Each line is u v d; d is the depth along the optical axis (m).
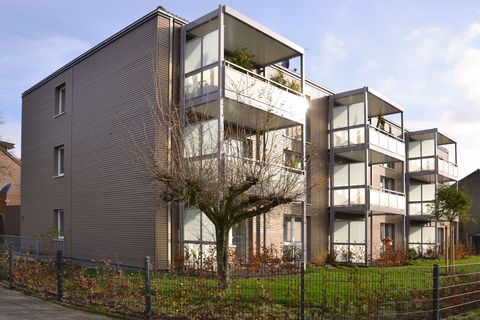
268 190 9.84
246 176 9.59
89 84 17.19
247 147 10.45
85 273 9.86
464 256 25.72
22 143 21.89
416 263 20.73
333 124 21.00
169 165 10.03
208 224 13.52
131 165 14.74
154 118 12.50
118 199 15.26
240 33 14.81
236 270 10.02
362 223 19.95
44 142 20.03
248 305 7.50
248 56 15.48
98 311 8.47
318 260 18.36
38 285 10.57
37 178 20.41
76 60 17.84
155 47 14.30
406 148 28.78
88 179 16.84
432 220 27.52
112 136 15.77
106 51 16.41
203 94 13.67
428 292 8.83
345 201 20.11
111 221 15.49
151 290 8.24
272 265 11.44
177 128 11.12
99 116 16.52
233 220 9.91
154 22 14.45
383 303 7.67
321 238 19.94
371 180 24.44
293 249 16.66
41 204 19.95
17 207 24.45
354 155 21.30
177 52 14.77
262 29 14.63
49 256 13.48
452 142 31.08
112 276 9.08
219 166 9.71
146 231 14.04
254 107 11.83
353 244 19.59
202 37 14.19
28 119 21.52
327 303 7.68
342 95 20.59
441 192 17.39
